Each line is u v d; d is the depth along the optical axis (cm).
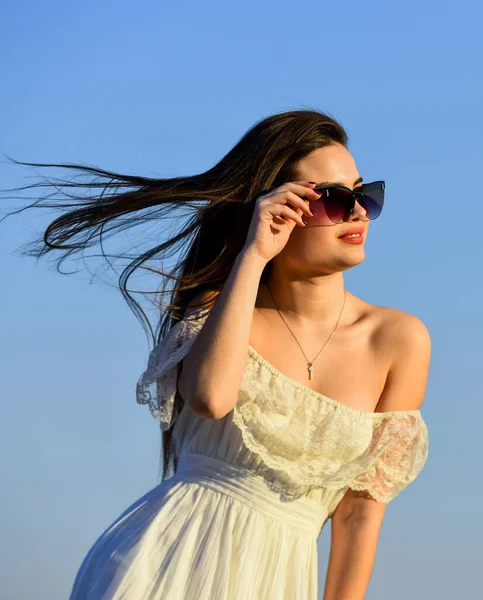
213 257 548
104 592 472
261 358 505
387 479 512
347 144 532
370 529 515
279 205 502
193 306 531
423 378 524
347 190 505
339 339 520
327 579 515
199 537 485
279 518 491
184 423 518
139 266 563
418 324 525
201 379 483
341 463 501
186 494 495
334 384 512
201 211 544
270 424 493
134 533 487
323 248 507
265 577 487
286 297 524
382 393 520
